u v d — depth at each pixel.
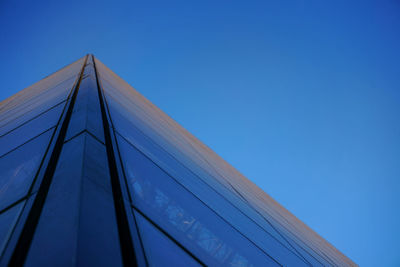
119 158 2.89
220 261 2.94
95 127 3.20
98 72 10.27
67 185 1.92
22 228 1.67
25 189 2.22
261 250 4.58
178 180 4.34
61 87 7.27
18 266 1.37
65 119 3.55
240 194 9.74
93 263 1.37
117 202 2.09
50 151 2.74
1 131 5.26
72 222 1.54
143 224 2.16
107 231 1.68
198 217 3.48
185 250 2.44
